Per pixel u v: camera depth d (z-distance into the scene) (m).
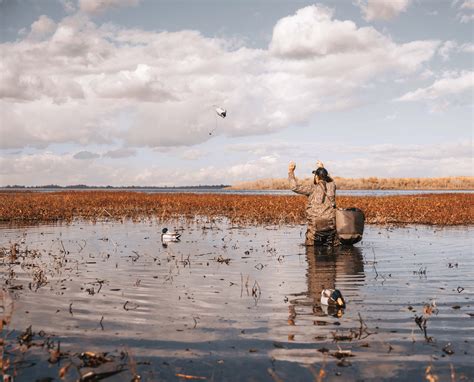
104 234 13.52
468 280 6.96
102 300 5.77
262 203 26.47
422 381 3.41
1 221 18.33
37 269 7.89
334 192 11.02
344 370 3.61
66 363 3.79
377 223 17.56
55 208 23.11
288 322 4.84
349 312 5.21
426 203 25.25
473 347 4.08
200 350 4.04
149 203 29.75
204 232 14.29
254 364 3.74
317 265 8.37
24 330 4.60
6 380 3.46
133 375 3.53
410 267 8.12
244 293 6.15
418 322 4.77
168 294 6.09
